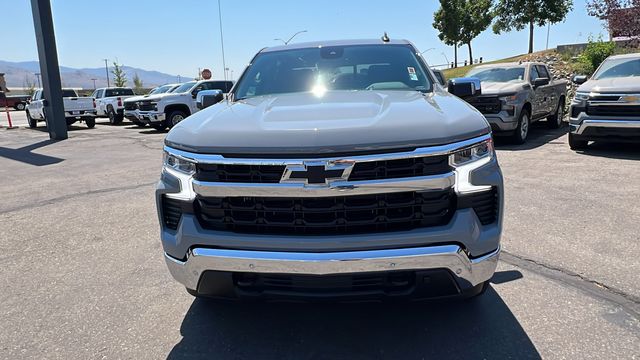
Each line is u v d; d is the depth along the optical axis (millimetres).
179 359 2646
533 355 2551
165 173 2627
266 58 4223
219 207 2418
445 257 2279
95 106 21500
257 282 2461
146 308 3256
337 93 3365
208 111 3113
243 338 2840
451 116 2514
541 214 4938
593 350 2568
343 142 2229
